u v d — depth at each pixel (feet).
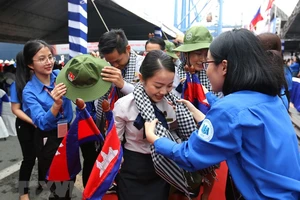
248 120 3.04
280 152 3.12
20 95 6.88
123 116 4.89
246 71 3.26
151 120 4.46
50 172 5.19
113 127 4.23
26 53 6.07
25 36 21.85
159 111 4.78
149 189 5.02
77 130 5.08
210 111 3.33
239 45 3.31
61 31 23.75
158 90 4.46
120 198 5.08
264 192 3.12
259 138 3.08
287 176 3.15
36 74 6.38
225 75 3.48
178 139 5.04
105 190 4.21
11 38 20.89
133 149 5.07
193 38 6.52
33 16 18.93
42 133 6.05
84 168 6.89
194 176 5.29
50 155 5.98
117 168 4.23
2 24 18.20
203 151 3.30
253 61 3.28
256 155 3.12
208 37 6.62
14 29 19.60
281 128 3.22
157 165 4.41
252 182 3.23
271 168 3.10
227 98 3.30
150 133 4.14
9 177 9.22
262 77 3.23
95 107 6.84
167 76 4.33
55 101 5.26
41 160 6.12
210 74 3.69
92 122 4.58
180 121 4.85
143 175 4.99
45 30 22.47
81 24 9.36
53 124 5.69
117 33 6.30
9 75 22.15
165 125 4.82
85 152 6.75
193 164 3.40
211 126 3.22
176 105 5.00
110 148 4.19
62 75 5.44
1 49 34.99
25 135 7.11
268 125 3.13
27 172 7.26
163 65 4.29
